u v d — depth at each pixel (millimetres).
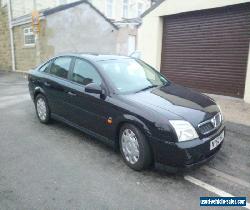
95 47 17719
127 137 3975
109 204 3162
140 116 3711
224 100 8633
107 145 4844
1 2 18625
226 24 8773
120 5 23484
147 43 11164
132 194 3363
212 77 9477
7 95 9641
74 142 4988
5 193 3355
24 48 17344
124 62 5066
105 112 4258
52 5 19391
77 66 5078
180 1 9656
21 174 3818
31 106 7859
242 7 8289
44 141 5043
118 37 19641
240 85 8719
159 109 3734
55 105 5516
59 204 3152
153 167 4023
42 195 3320
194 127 3566
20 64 18172
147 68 5273
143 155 3732
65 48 16047
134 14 25359
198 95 4547
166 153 3516
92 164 4129
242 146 4895
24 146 4812
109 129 4254
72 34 16234
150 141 3623
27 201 3199
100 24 17719
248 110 7355
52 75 5633
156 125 3551
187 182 3658
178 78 10617
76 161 4227
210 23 9203
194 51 9867
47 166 4059
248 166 4141
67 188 3475
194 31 9734
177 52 10453
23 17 16828
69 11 15797
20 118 6574
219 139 3902
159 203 3195
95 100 4414
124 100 4035
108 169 3971
